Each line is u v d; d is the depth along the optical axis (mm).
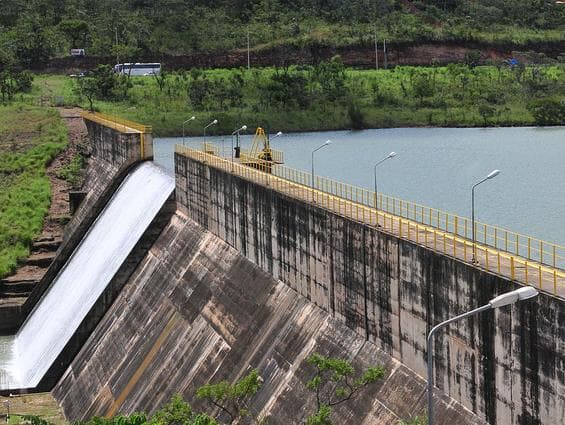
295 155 181375
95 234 115188
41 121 174000
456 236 53312
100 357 90125
